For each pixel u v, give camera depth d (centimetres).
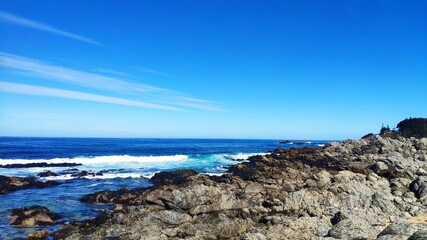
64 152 8544
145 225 2222
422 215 2575
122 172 5050
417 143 5991
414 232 1534
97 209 2970
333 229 2019
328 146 7025
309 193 2762
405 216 2528
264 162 5059
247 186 3000
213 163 6494
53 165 5738
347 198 2758
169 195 2456
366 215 2450
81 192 3669
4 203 3150
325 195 2817
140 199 2800
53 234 2292
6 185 3753
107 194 3331
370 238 1895
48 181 4128
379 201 2708
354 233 1941
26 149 9212
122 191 3469
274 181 3400
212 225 2194
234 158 7544
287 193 2845
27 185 3881
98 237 2102
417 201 2930
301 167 4625
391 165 4125
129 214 2356
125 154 8362
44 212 2719
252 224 2353
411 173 3847
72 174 4725
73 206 3075
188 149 10906
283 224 2219
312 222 2253
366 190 3088
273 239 2047
